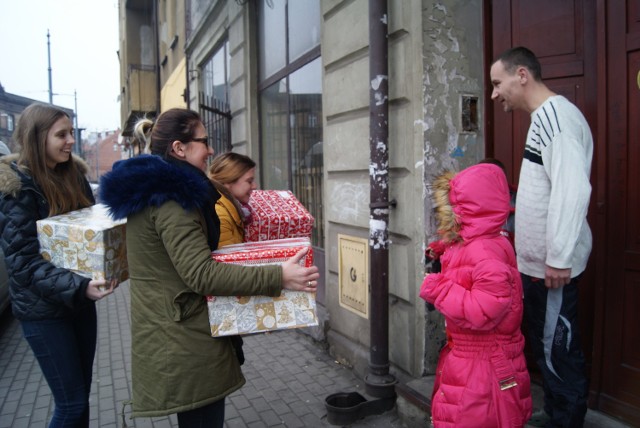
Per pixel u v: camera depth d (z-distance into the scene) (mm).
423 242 3113
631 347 2461
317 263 4949
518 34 3045
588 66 2746
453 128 3172
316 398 3529
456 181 2029
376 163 3232
